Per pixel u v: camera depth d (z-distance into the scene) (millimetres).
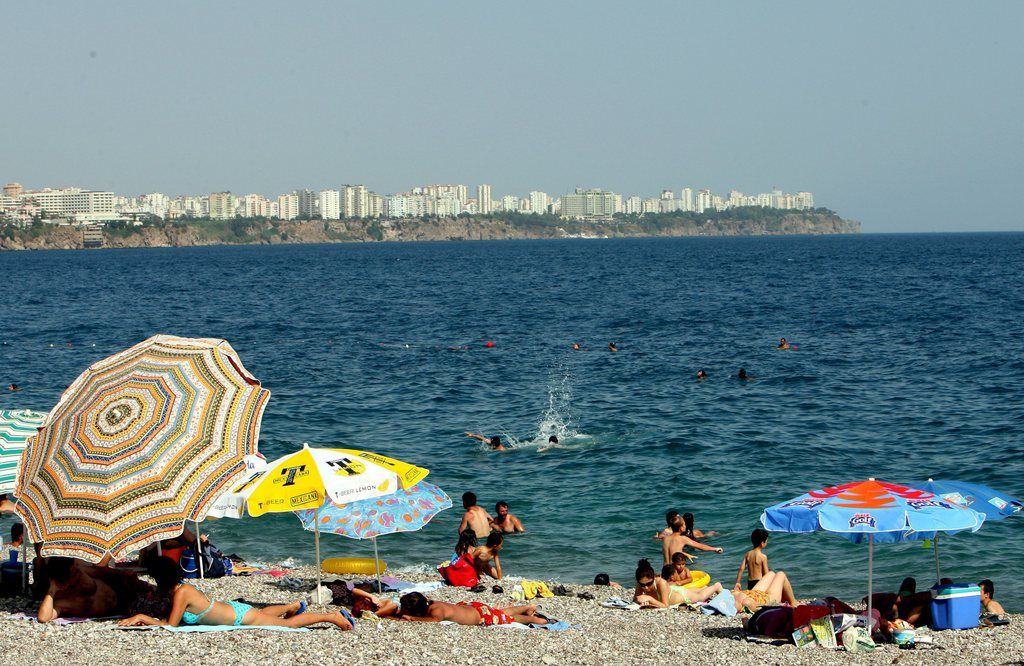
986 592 42688
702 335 159000
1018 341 141875
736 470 71562
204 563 48719
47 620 36000
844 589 48938
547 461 75688
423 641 35500
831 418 89312
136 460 33812
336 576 50062
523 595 46406
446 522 61656
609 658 34781
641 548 56375
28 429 44438
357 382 115000
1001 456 73938
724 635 39312
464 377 117875
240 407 35594
